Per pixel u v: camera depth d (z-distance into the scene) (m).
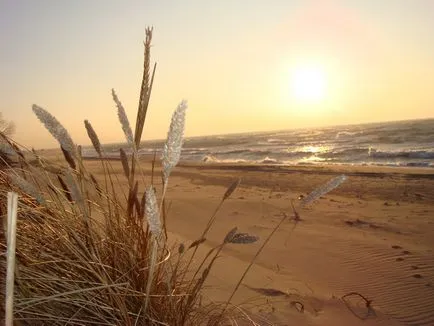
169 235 5.57
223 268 4.07
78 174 1.39
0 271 1.23
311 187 13.25
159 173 18.31
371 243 5.76
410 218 7.77
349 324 3.08
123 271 1.46
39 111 1.12
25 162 1.43
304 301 3.42
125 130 1.18
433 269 4.64
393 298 3.79
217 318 1.79
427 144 36.69
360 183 14.33
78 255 1.31
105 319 1.38
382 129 76.19
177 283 1.68
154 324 1.39
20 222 1.45
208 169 25.05
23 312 1.25
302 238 5.99
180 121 1.02
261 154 41.78
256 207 8.55
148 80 1.18
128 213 1.49
